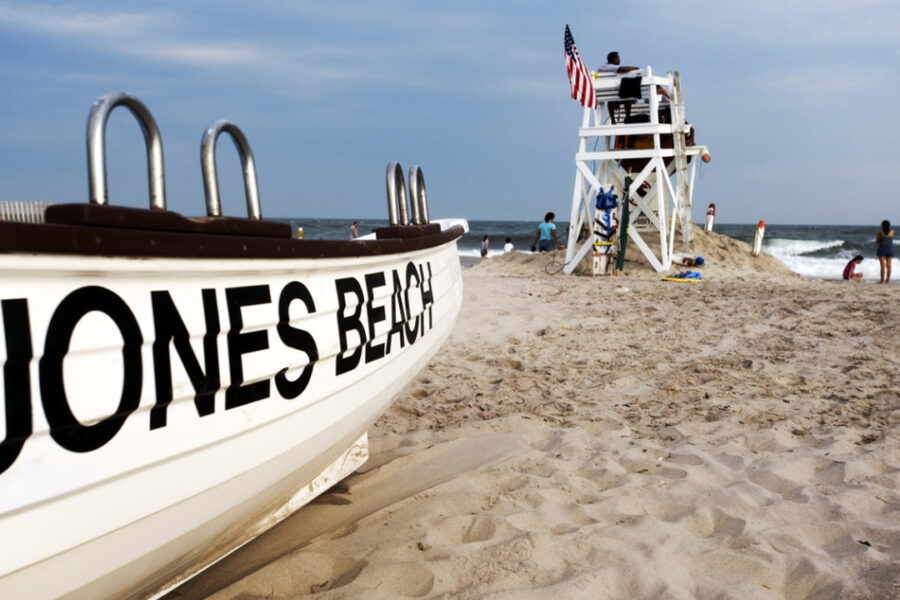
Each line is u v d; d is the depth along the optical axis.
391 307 3.20
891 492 3.86
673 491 3.91
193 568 2.60
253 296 2.19
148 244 1.75
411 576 3.03
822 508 3.67
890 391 5.84
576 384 6.34
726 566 3.15
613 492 3.95
